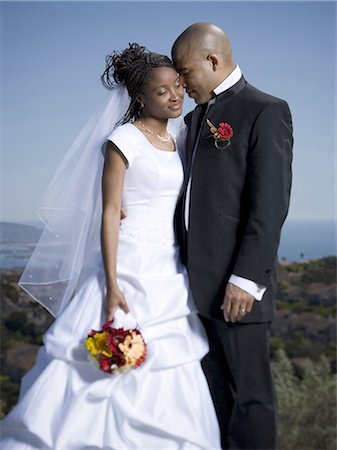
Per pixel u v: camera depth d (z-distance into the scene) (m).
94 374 2.91
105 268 2.98
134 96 3.16
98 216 3.29
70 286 3.34
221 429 3.25
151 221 3.12
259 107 3.06
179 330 3.04
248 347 3.13
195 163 3.13
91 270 3.16
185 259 3.17
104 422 2.84
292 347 8.98
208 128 3.14
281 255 9.12
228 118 3.10
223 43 3.16
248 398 3.16
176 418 2.91
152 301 3.00
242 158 3.05
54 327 3.05
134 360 2.81
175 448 2.89
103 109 3.27
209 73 3.14
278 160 3.00
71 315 3.04
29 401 2.88
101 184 3.19
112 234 3.00
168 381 2.97
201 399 3.02
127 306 2.98
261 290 2.99
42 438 2.80
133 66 3.12
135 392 2.88
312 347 8.91
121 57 3.17
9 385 8.66
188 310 3.08
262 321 3.12
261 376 3.16
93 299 3.04
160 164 3.11
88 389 2.84
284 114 3.10
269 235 2.95
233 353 3.13
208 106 3.18
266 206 2.96
